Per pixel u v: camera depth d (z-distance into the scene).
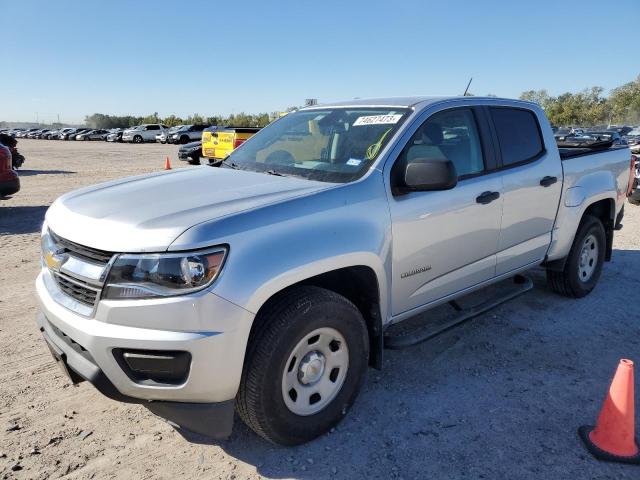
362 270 3.08
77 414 3.24
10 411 3.25
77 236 2.64
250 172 3.57
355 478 2.69
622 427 2.82
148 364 2.43
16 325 4.52
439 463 2.80
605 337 4.38
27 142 50.47
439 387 3.57
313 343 2.85
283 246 2.62
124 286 2.42
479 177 3.79
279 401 2.71
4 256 6.75
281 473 2.73
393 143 3.31
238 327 2.46
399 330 4.35
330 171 3.31
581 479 2.68
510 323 4.64
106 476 2.69
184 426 2.60
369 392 3.50
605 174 5.16
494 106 4.11
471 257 3.80
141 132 48.25
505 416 3.23
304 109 4.41
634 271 6.21
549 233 4.59
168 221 2.52
